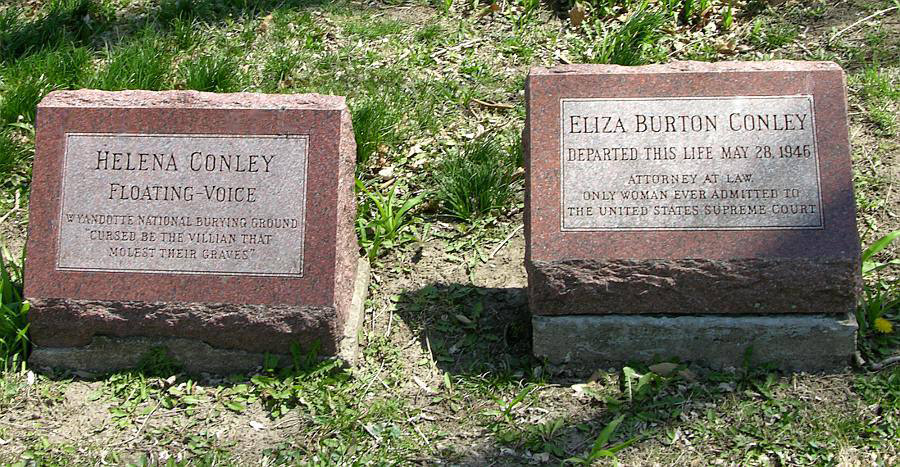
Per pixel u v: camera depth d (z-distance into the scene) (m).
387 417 2.23
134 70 2.96
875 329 2.31
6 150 2.77
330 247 2.26
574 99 2.28
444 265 2.58
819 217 2.21
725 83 2.27
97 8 3.33
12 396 2.27
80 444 2.18
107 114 2.31
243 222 2.27
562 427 2.19
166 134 2.30
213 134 2.29
